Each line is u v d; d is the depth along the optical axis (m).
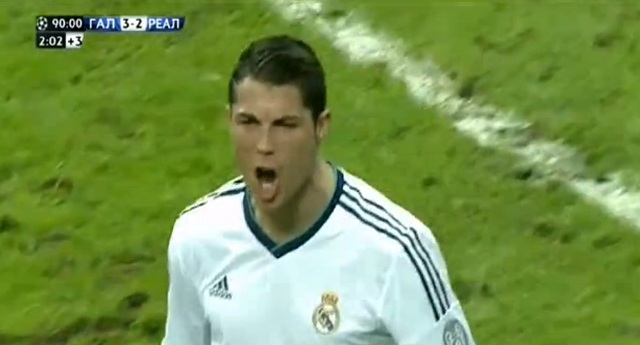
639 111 32.16
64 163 30.83
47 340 24.70
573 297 25.33
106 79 34.62
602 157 30.09
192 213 12.91
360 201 12.27
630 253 26.64
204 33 36.62
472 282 25.80
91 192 29.59
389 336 12.28
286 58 11.59
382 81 34.06
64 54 35.81
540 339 24.03
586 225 27.56
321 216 12.22
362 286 12.15
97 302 25.64
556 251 26.78
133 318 25.11
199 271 12.84
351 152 30.70
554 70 34.22
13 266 26.91
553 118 31.91
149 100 33.50
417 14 37.34
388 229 12.12
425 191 29.03
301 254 12.27
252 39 36.34
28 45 36.19
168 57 35.56
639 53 35.00
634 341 23.95
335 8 37.69
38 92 34.12
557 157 30.20
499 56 35.00
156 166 30.59
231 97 11.82
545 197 28.62
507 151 30.56
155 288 25.97
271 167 11.70
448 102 32.94
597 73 34.03
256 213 12.46
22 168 30.64
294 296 12.35
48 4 38.03
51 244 27.62
